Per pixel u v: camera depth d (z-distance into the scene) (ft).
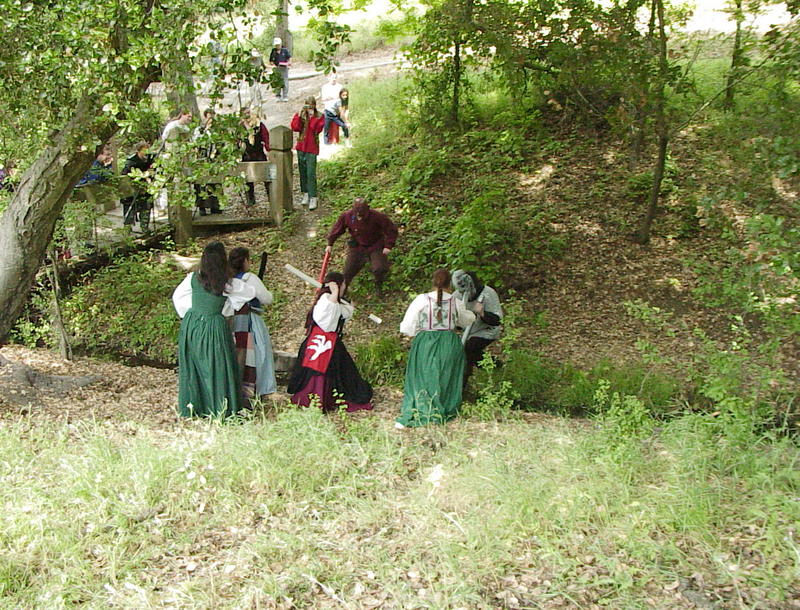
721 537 16.08
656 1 33.47
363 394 24.26
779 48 27.58
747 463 18.33
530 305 32.01
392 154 43.93
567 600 14.49
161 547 16.35
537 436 21.07
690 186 36.32
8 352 29.48
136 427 21.97
